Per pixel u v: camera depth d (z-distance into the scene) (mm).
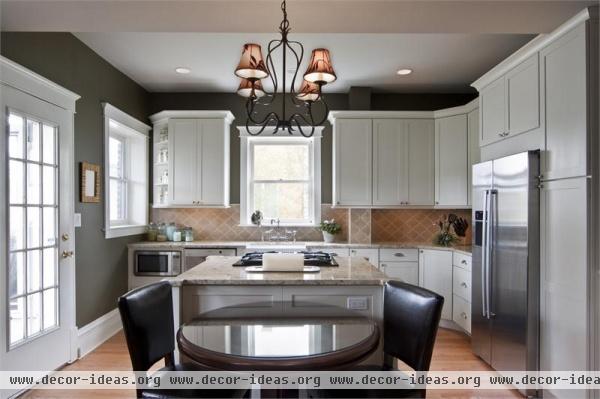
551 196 2238
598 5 1956
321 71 1918
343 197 4254
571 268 2084
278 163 4707
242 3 2039
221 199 4301
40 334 2598
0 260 2266
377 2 2025
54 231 2766
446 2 2031
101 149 3477
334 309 1942
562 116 2162
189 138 4297
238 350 1386
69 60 3004
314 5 2059
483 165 2857
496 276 2645
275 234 4590
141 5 2045
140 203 4363
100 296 3439
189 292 2061
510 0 1986
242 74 1957
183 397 1498
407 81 4160
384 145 4238
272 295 2074
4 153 2289
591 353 1976
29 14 2119
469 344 3309
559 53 2191
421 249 3973
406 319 1693
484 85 3033
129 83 4062
